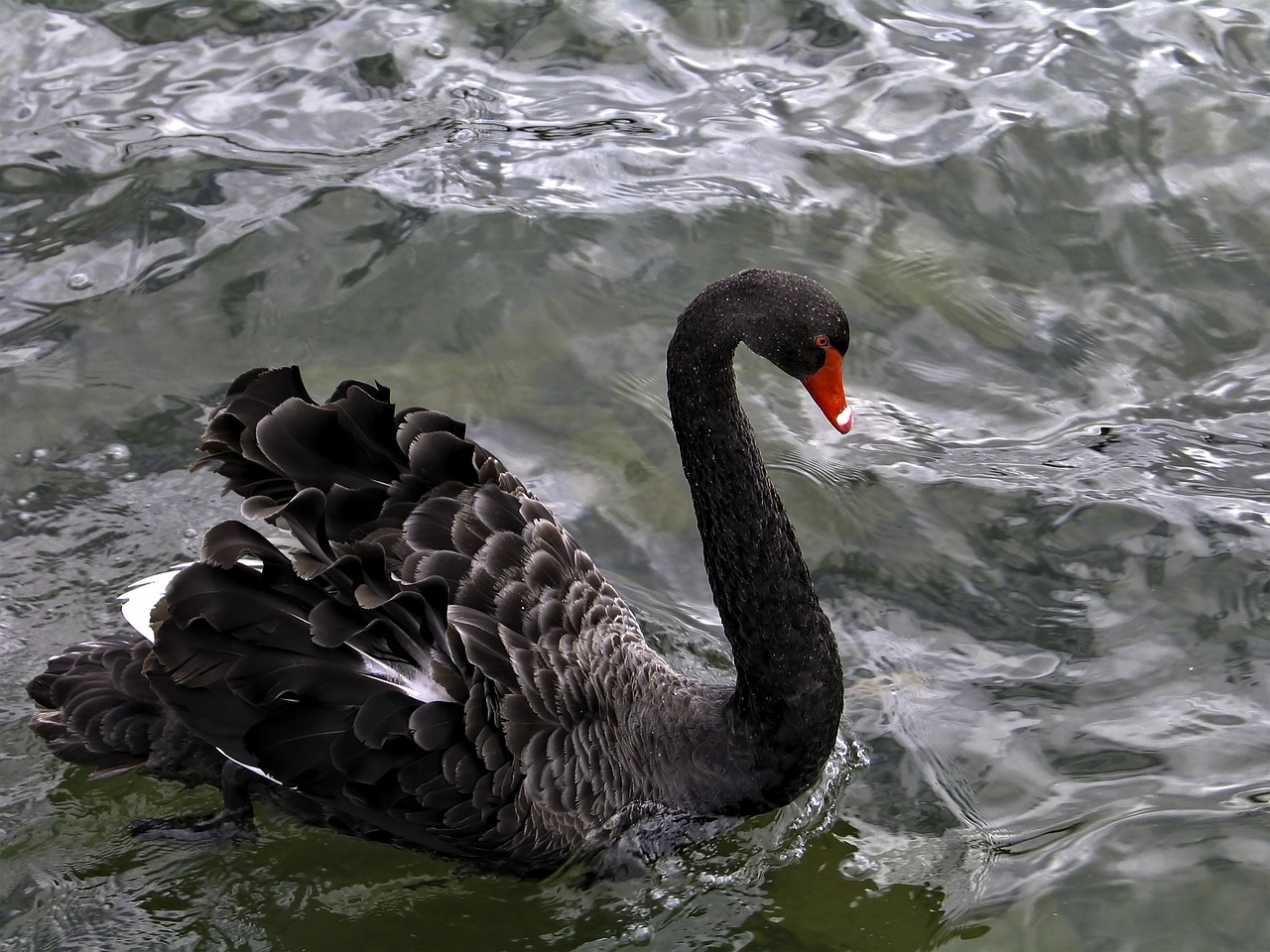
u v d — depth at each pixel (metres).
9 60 3.34
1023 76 3.39
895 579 2.83
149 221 3.11
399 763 2.45
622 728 2.54
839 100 3.35
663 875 2.58
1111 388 3.03
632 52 3.41
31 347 2.96
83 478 2.85
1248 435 2.97
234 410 2.54
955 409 3.00
